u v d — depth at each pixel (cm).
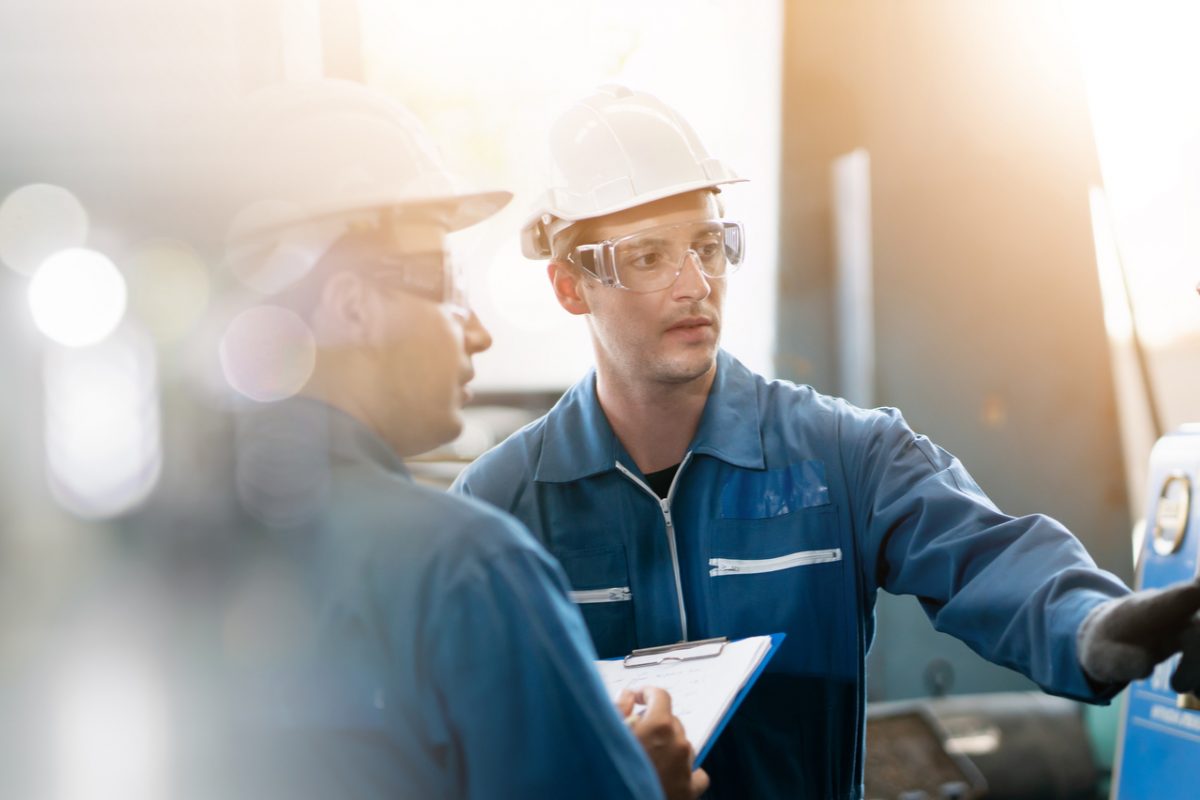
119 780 97
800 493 175
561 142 182
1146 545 164
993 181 413
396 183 110
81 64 345
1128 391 421
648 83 426
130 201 349
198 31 327
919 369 411
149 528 102
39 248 355
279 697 96
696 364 170
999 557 148
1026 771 341
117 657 100
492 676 93
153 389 337
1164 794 151
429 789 96
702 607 177
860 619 176
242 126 115
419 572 96
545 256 190
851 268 413
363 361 108
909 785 321
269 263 107
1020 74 411
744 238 176
